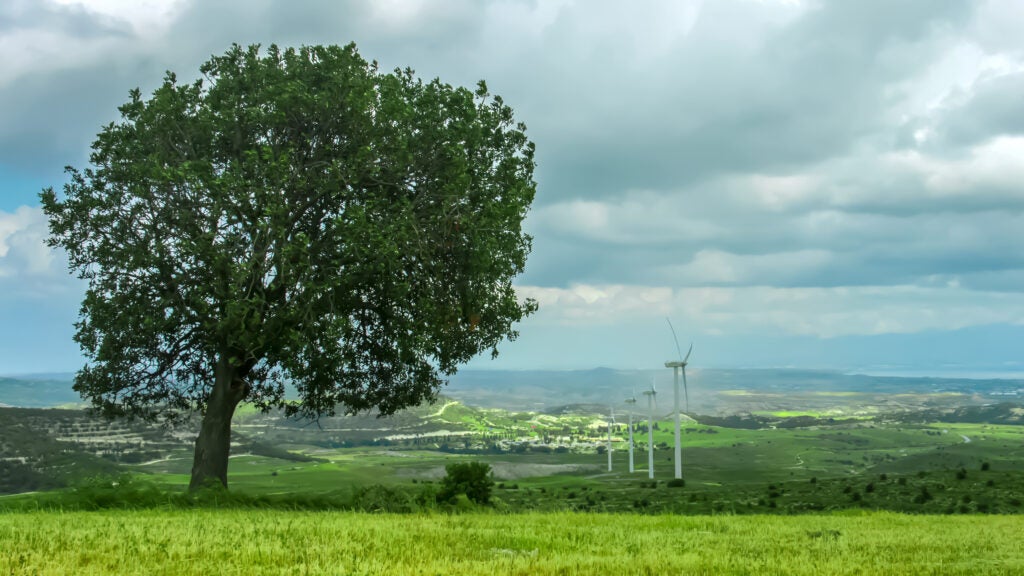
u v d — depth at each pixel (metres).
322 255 31.70
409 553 12.36
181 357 35.66
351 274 30.64
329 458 191.75
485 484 30.44
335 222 30.89
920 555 14.74
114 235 32.56
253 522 17.59
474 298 34.91
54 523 16.09
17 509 22.91
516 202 34.97
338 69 34.44
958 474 48.75
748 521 24.36
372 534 15.37
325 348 30.61
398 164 32.88
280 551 12.06
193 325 33.53
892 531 21.02
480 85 37.97
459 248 34.72
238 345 31.53
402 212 32.25
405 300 33.22
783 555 14.16
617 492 59.84
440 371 38.31
